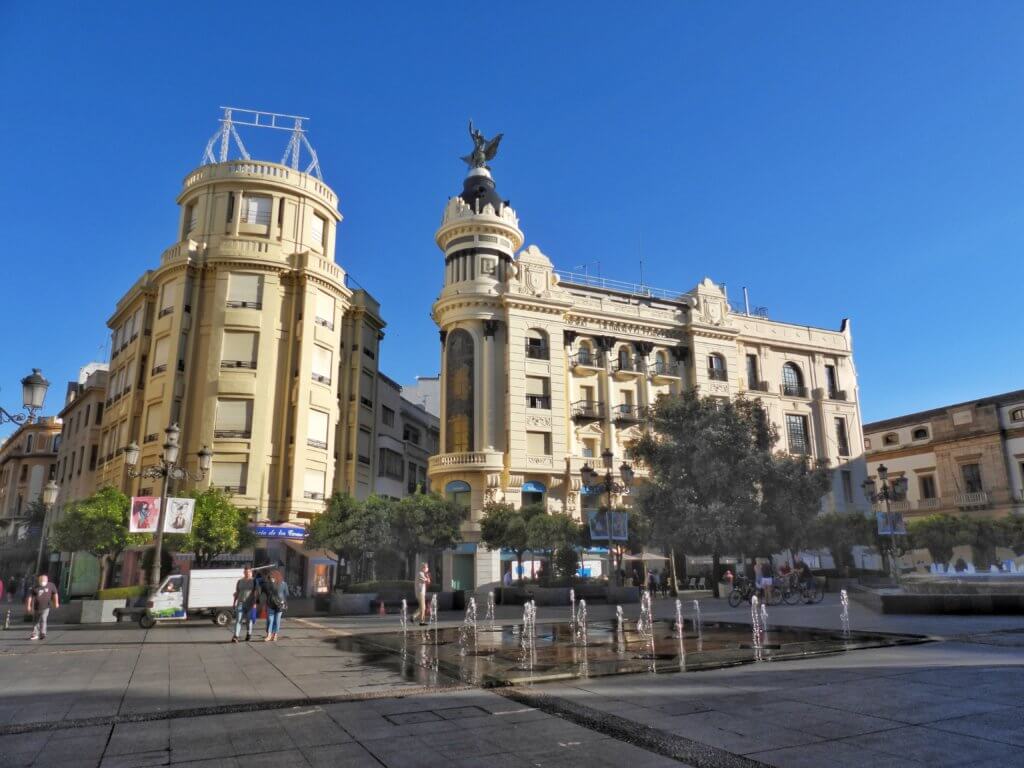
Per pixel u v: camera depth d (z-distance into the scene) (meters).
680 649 11.79
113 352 42.00
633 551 38.88
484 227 44.72
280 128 42.00
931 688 7.54
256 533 31.39
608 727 6.21
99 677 9.87
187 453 33.31
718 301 49.56
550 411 42.12
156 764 5.36
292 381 34.97
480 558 38.72
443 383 43.16
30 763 5.43
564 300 44.00
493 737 5.97
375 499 30.48
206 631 18.14
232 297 34.94
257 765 5.30
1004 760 4.95
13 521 53.28
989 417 50.62
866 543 40.28
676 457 31.67
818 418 51.47
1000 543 41.34
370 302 42.50
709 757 5.24
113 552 27.52
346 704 7.54
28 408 14.87
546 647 12.61
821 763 5.00
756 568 37.75
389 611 26.67
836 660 9.88
